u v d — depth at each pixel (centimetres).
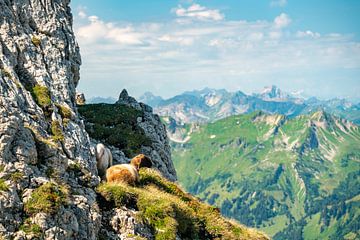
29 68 3256
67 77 3638
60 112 3228
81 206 2558
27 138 2517
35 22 3634
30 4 3666
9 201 2191
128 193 3119
